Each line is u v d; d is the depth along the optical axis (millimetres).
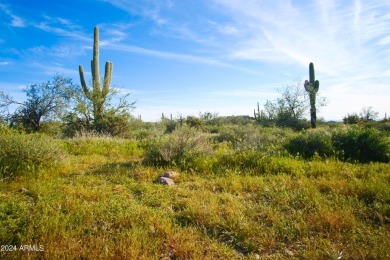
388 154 7402
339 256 2824
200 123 22859
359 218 3836
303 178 5727
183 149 7801
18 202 4211
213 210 4113
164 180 5871
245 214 4074
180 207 4434
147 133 17609
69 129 18312
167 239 3301
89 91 18812
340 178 5672
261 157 7332
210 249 3170
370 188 4699
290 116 23797
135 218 3746
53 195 4535
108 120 17641
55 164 6734
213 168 6949
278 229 3561
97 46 19734
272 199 4699
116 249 2951
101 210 3965
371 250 2955
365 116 31828
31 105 20734
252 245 3230
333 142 8562
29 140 6914
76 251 2936
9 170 5934
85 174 6531
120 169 6926
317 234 3447
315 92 23281
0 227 3225
